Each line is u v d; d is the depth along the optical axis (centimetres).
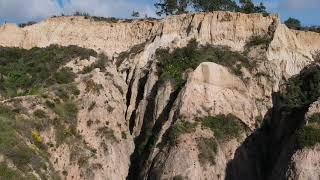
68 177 6097
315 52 7569
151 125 6719
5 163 5159
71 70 7862
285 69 7138
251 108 6675
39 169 5541
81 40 8625
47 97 6750
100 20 8925
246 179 6084
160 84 6975
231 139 6256
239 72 7000
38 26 9012
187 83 6619
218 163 5959
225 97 6625
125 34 8531
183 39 7662
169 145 6025
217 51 7331
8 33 8856
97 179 6206
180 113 6353
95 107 6906
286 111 6216
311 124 5306
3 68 7888
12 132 5734
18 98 6544
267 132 6538
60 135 6378
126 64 7931
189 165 5775
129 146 6819
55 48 8444
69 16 9081
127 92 7594
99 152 6494
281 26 7525
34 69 7906
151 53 7762
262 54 7219
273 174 5453
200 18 7838
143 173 6131
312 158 5075
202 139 6050
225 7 9081
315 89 6291
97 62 7981
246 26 7581
